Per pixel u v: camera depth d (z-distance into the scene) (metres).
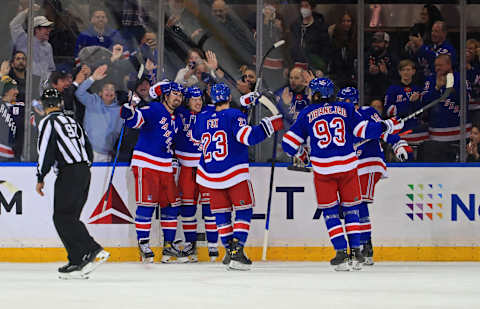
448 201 25.84
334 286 16.56
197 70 26.86
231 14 26.86
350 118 21.30
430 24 26.86
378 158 23.94
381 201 25.73
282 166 25.84
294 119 26.94
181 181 25.27
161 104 24.75
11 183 25.11
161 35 26.72
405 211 25.78
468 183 25.88
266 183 25.86
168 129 24.59
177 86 25.00
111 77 26.56
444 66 26.83
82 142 18.67
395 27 26.86
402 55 26.86
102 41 26.53
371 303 13.40
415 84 26.86
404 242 25.72
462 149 26.80
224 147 21.36
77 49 26.39
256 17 26.88
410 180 25.83
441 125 26.80
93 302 13.46
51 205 25.20
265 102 22.27
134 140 26.48
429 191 25.83
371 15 26.83
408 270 21.45
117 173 25.64
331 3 26.84
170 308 12.62
